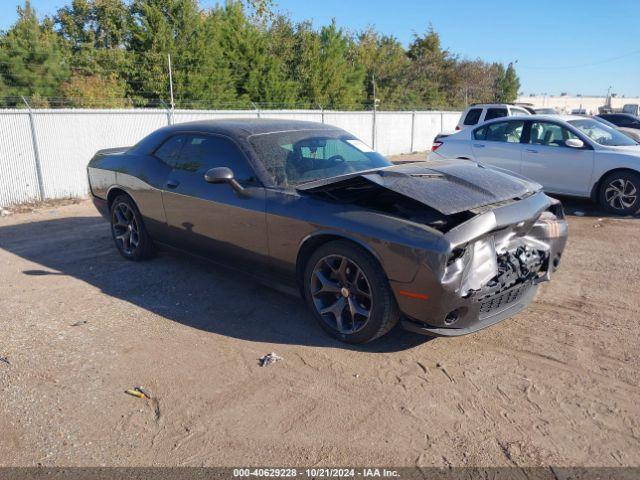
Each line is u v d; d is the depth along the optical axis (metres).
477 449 2.77
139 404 3.19
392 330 4.14
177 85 21.09
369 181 3.76
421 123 23.03
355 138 5.30
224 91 22.59
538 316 4.37
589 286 5.06
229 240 4.59
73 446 2.83
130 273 5.53
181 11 22.02
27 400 3.23
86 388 3.36
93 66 22.41
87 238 7.12
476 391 3.28
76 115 10.70
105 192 6.03
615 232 7.22
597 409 3.09
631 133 11.80
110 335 4.08
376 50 38.53
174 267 5.69
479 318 3.64
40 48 20.77
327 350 3.82
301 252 4.05
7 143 9.74
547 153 8.79
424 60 41.16
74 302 4.75
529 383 3.36
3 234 7.49
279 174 4.39
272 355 3.71
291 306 4.61
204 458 2.73
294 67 28.28
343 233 3.69
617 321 4.24
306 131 5.04
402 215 3.84
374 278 3.58
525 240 4.20
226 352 3.81
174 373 3.53
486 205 3.71
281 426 2.97
